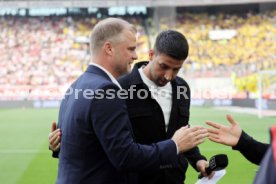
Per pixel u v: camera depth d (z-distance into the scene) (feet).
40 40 131.75
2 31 133.90
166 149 10.02
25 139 49.65
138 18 140.87
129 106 12.10
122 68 10.57
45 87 103.91
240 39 128.06
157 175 12.19
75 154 10.06
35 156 38.17
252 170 30.22
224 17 136.87
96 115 9.66
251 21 134.00
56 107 102.32
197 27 134.21
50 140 11.06
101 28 10.52
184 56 11.23
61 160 10.50
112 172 10.11
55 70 120.47
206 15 138.41
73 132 10.04
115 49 10.41
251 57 121.39
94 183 10.00
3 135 53.16
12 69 119.55
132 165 9.70
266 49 123.85
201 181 12.78
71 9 141.59
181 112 12.54
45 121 69.21
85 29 137.18
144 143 12.17
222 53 123.65
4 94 102.63
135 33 10.77
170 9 131.03
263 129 55.72
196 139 10.35
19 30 134.92
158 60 11.40
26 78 116.98
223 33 130.11
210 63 119.85
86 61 124.77
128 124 9.92
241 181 27.22
